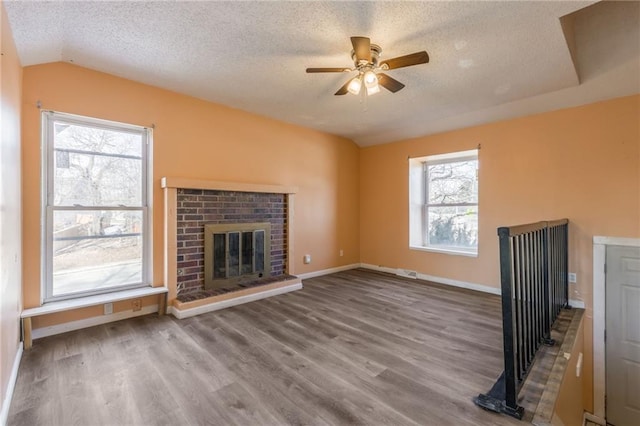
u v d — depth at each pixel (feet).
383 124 15.28
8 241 6.25
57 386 6.41
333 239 17.58
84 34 7.48
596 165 10.82
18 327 7.56
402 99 11.77
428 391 6.27
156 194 10.91
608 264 10.59
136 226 10.75
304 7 6.44
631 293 10.18
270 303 11.98
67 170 9.37
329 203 17.34
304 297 12.76
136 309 10.53
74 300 9.23
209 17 6.79
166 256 10.85
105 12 6.55
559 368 6.87
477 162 14.32
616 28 9.38
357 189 18.99
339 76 9.93
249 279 13.29
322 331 9.27
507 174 13.00
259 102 12.29
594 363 10.80
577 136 11.22
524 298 6.42
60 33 7.34
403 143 16.79
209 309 11.03
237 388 6.38
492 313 10.81
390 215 17.43
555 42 7.77
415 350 8.04
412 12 6.58
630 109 10.14
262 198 13.94
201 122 12.02
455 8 6.44
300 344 8.39
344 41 7.78
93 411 5.65
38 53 8.01
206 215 11.98
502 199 13.15
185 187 11.05
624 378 10.28
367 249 18.67
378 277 16.35
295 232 15.65
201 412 5.64
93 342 8.46
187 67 9.34
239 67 9.29
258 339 8.70
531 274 6.96
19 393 6.16
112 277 10.25
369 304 11.84
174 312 10.62
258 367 7.19
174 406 5.80
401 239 16.88
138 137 10.80
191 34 7.52
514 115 12.65
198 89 11.05
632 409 10.14
